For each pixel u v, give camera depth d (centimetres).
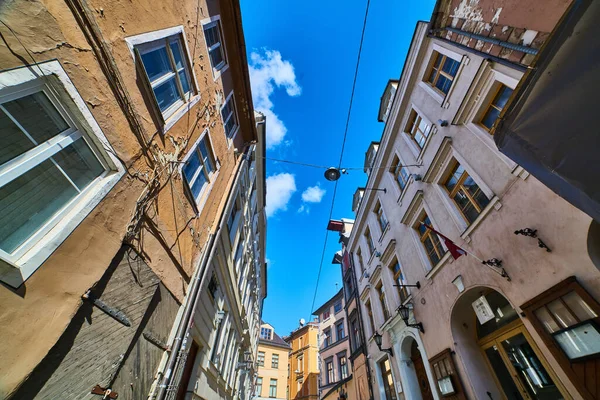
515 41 423
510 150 251
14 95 167
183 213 410
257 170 1287
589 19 165
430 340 628
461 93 598
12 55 161
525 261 397
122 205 257
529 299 383
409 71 860
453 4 622
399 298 829
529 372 420
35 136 184
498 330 488
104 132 237
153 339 312
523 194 415
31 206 178
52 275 179
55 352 178
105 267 224
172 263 372
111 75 254
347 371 1538
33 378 160
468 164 546
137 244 283
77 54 213
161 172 341
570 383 329
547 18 363
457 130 597
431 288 653
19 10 169
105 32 249
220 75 642
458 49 630
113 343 233
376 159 1105
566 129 186
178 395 458
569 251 333
